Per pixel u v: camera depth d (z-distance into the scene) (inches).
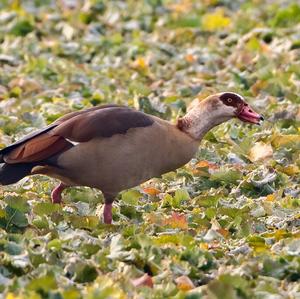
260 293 461.4
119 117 552.1
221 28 1112.2
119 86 880.9
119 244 503.5
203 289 460.4
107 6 1195.3
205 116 579.5
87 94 845.8
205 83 876.6
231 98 583.8
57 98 820.6
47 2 1234.0
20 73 920.3
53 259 489.4
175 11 1190.3
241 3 1250.6
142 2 1213.7
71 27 1076.5
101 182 553.3
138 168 555.5
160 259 494.6
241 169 654.5
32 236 514.9
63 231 530.9
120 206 578.2
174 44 1056.8
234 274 472.7
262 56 917.8
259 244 524.1
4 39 1072.2
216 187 633.0
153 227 542.6
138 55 999.0
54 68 932.0
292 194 615.5
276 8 1182.9
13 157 542.0
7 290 451.8
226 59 966.4
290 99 821.9
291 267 491.8
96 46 1022.4
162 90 858.8
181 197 599.8
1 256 484.7
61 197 588.1
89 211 577.3
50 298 440.8
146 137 552.4
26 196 588.1
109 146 545.6
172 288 459.5
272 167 648.4
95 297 440.5
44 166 546.3
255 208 581.9
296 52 954.1
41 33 1084.5
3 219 536.7
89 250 501.4
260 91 845.8
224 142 717.9
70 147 543.8
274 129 735.7
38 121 746.8
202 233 542.0
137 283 469.1
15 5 1197.7
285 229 547.5
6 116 752.3
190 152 575.5
